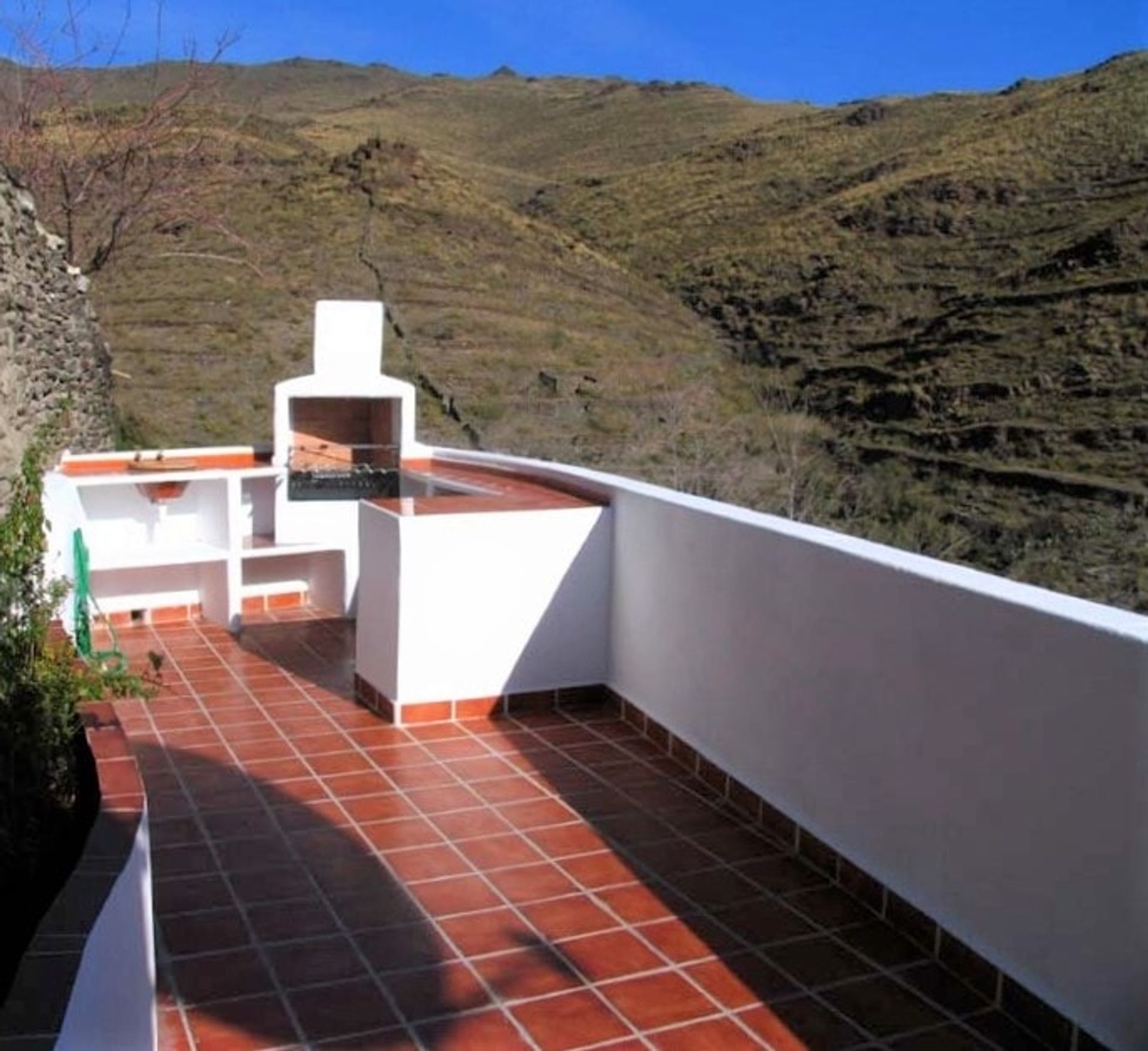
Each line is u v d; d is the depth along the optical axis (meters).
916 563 3.62
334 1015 3.04
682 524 5.00
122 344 21.44
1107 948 2.80
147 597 7.53
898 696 3.59
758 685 4.41
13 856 2.60
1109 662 2.78
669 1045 2.94
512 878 3.88
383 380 7.79
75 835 2.65
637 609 5.47
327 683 6.17
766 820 4.33
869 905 3.72
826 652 3.97
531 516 5.57
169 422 18.86
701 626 4.85
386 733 5.37
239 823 4.31
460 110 68.69
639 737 5.35
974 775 3.25
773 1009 3.12
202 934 3.46
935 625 3.41
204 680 6.22
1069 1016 2.90
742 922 3.61
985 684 3.21
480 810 4.47
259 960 3.31
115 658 3.85
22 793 2.76
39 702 3.04
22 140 15.76
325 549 7.54
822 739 4.00
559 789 4.70
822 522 17.41
